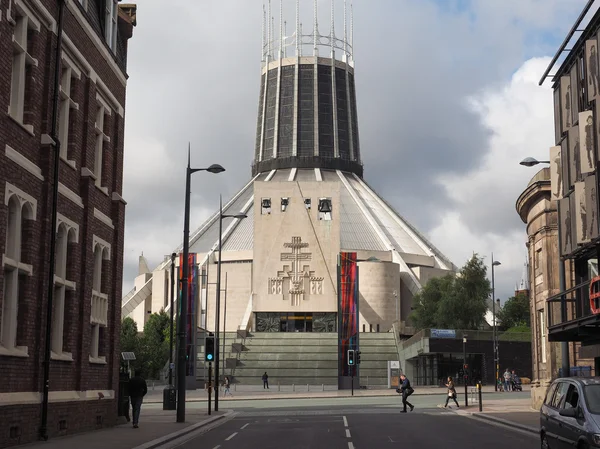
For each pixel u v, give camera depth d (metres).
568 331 31.48
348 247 142.25
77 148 28.94
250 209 155.50
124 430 30.42
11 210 23.19
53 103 25.86
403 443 25.41
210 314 129.75
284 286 120.38
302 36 170.88
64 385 27.34
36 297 24.62
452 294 112.06
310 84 168.25
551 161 37.38
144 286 139.00
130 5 36.38
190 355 90.19
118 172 34.09
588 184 30.98
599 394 16.95
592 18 31.14
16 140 23.20
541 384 45.12
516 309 158.25
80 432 28.59
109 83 32.97
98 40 30.83
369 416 41.25
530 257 48.97
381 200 168.88
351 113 171.12
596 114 30.55
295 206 121.94
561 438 17.50
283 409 49.91
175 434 28.41
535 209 46.62
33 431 24.09
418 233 163.25
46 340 24.88
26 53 24.20
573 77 34.69
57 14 26.22
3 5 21.72
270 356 101.50
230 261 137.38
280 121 167.88
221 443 25.98
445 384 93.31
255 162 171.12
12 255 23.11
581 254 33.72
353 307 89.25
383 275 128.38
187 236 38.00
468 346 93.69
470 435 28.72
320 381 96.06
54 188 25.59
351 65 174.12
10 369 22.56
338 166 167.88
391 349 102.81
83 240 29.25
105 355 32.31
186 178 38.44
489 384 94.81
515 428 32.31
